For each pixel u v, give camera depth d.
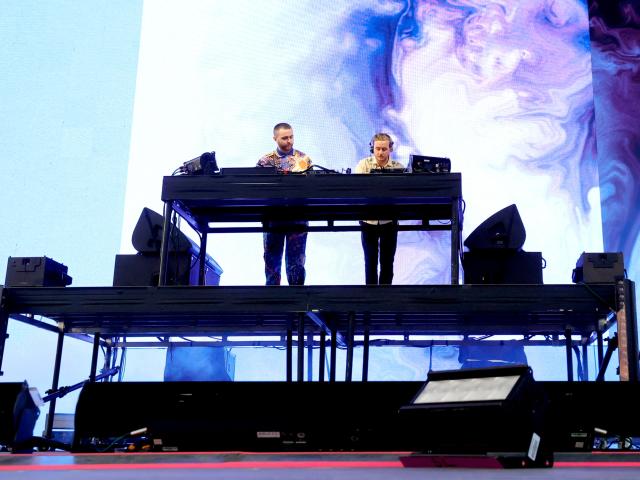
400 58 6.81
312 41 6.84
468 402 2.01
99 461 2.45
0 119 6.60
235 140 6.72
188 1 6.89
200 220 4.52
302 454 2.84
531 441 1.97
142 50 6.80
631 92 6.70
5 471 1.98
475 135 6.71
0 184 6.49
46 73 6.70
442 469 1.96
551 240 6.54
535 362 5.93
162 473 1.93
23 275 4.01
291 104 6.77
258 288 3.67
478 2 6.88
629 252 6.48
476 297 3.58
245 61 6.81
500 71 6.78
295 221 4.48
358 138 6.74
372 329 4.84
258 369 5.98
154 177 6.62
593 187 6.61
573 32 6.84
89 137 6.63
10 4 6.80
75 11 6.84
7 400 3.08
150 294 3.71
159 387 3.23
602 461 2.39
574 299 3.56
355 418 3.06
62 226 6.48
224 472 1.95
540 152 6.66
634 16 6.84
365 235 4.49
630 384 3.06
